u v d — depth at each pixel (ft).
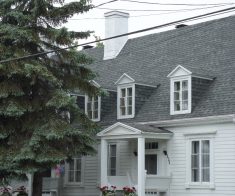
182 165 88.74
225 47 96.68
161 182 89.51
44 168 78.64
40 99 80.33
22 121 80.33
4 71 77.36
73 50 82.58
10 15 79.61
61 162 81.97
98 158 103.45
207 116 84.48
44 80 80.74
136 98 97.81
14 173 81.15
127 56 117.08
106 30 122.83
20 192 100.07
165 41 112.06
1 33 78.89
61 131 76.89
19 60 78.02
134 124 91.81
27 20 79.56
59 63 84.17
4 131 78.95
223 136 83.10
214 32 102.78
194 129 87.66
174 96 91.04
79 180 107.34
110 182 94.89
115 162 100.73
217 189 82.94
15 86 78.33
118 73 112.88
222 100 85.15
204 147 86.12
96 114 105.40
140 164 87.45
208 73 92.22
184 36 108.78
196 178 86.63
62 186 109.91
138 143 88.28
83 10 81.66
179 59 103.19
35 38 79.05
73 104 78.95
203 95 89.35
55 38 80.18
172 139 90.99
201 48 101.40
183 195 87.71
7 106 77.51
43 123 78.69
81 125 82.17
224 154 82.69
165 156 91.71
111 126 92.94
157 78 102.06
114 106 105.29
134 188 88.99
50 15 81.05
